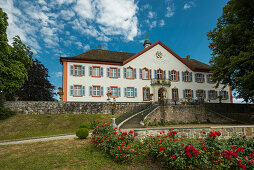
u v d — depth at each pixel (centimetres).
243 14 1845
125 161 582
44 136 1304
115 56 2947
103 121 1900
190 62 3506
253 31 1728
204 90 3162
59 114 2045
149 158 598
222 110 2522
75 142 942
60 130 1642
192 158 452
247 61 1672
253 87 1747
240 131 1057
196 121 2216
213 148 512
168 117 2094
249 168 450
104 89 2583
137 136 930
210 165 500
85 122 1881
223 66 2044
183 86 3033
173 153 489
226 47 2067
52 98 3092
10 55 1806
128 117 1933
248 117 2139
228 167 439
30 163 603
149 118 1930
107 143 679
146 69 2866
